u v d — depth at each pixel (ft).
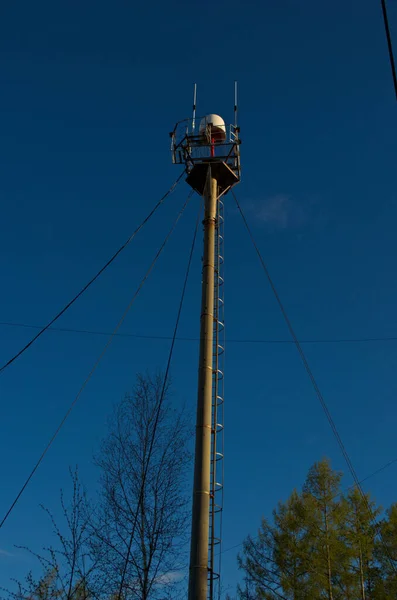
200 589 40.70
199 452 45.65
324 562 89.51
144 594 46.44
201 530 42.75
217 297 55.26
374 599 90.84
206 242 56.08
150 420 55.93
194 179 62.59
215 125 63.00
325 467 97.86
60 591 46.14
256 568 95.86
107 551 48.52
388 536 93.91
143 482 51.83
